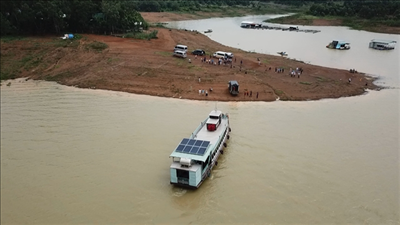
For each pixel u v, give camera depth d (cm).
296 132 4541
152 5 19450
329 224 2842
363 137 4378
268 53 9831
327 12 17925
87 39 9381
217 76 6988
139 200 3216
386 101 5850
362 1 18075
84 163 3828
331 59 9112
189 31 12925
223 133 4078
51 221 2970
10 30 9575
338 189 3291
